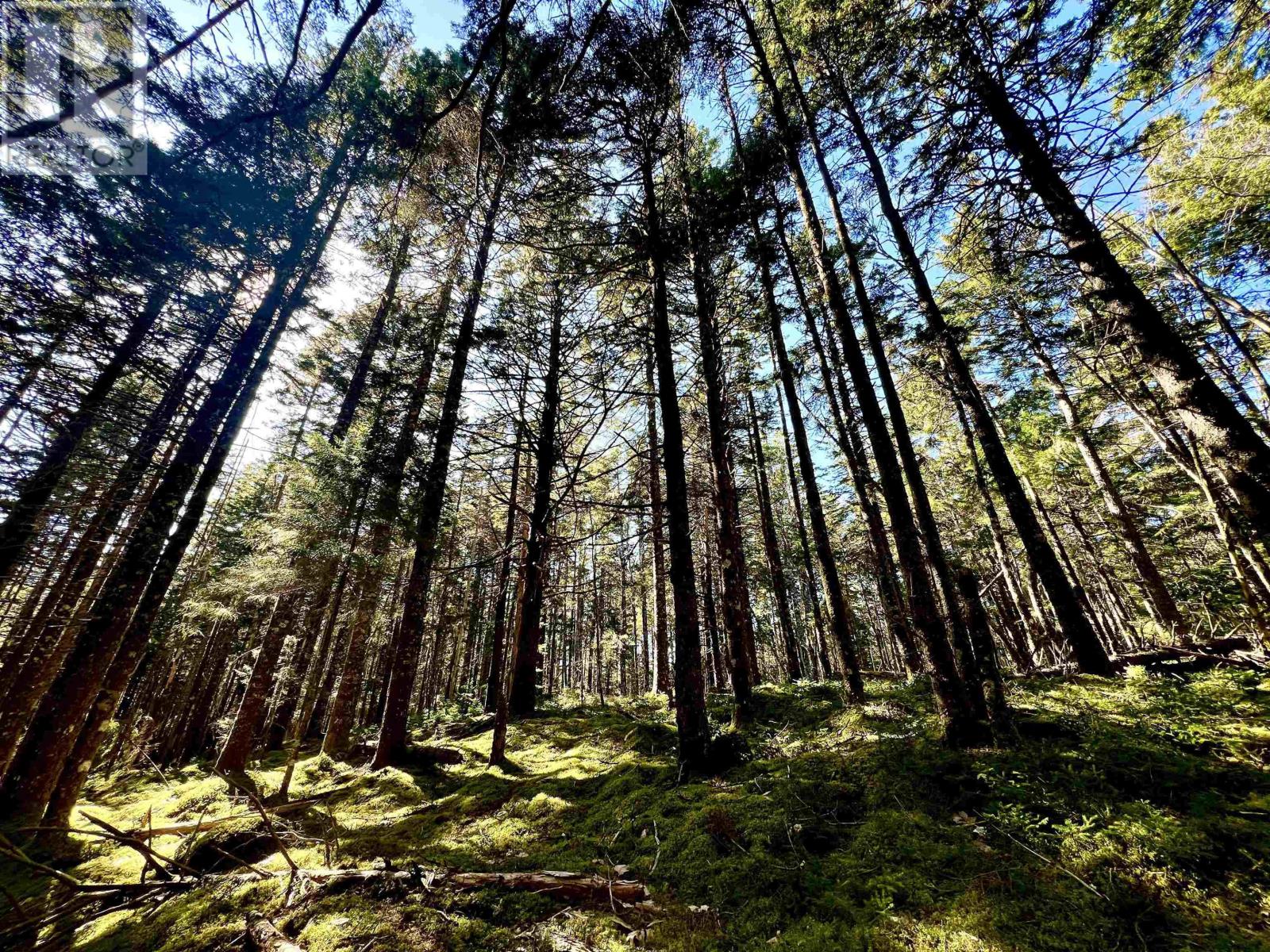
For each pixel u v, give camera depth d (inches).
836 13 253.1
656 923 144.1
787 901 146.5
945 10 193.5
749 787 222.5
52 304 245.9
